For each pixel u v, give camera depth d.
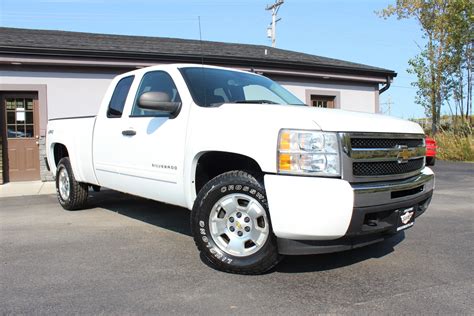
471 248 4.54
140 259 4.15
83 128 5.88
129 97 5.04
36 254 4.32
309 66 13.07
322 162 3.24
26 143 10.61
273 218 3.31
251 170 3.72
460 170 12.27
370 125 3.54
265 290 3.36
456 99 19.56
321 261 4.06
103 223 5.73
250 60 12.06
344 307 3.05
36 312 2.98
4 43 9.97
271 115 3.52
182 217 6.10
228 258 3.68
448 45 18.64
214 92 4.39
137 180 4.77
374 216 3.43
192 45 14.16
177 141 4.16
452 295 3.26
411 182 3.75
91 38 12.99
